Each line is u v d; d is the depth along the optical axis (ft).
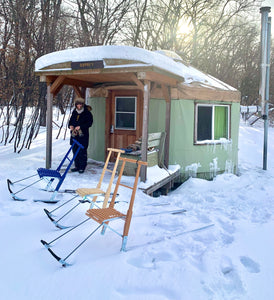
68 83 23.82
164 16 59.47
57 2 39.75
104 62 18.20
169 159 25.77
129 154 20.90
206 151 27.37
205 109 27.25
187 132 26.11
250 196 21.01
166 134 24.04
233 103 29.40
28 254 10.27
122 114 27.07
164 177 21.50
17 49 31.45
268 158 38.63
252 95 75.51
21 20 31.58
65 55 19.48
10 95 34.37
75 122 22.29
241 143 44.83
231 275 9.52
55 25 35.50
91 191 12.46
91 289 8.46
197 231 12.95
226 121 29.14
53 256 9.94
